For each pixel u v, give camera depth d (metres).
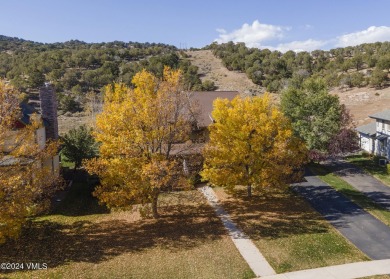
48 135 27.30
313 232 20.09
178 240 18.88
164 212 23.48
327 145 34.72
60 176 26.11
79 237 19.28
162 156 20.11
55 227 20.73
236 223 21.42
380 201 26.17
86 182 29.62
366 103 68.69
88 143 30.64
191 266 16.02
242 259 16.73
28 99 61.16
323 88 35.81
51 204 24.70
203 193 27.41
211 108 32.59
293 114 34.19
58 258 16.62
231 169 23.89
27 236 19.33
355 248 18.23
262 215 22.88
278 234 19.70
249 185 25.98
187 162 25.30
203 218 22.31
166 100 19.80
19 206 16.08
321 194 27.48
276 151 22.70
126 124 19.61
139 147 20.09
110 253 17.23
